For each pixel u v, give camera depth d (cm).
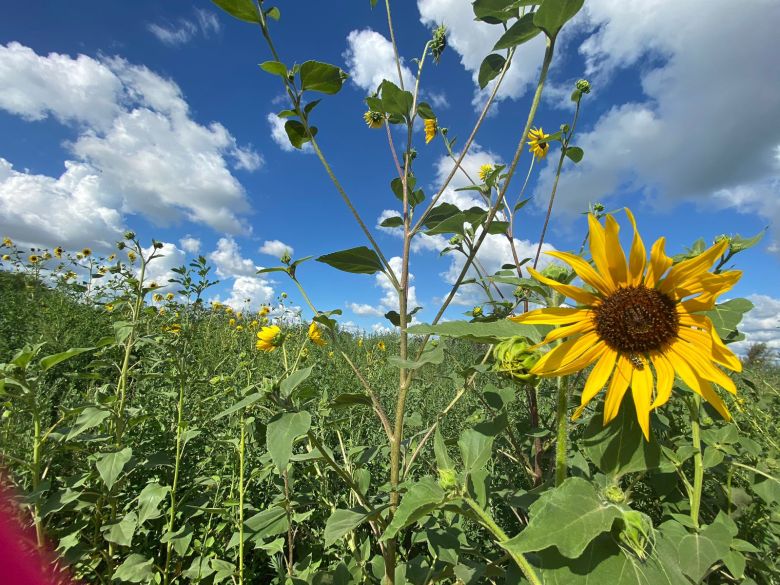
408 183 249
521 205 325
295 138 221
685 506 206
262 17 199
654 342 131
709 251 129
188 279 453
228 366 488
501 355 146
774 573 178
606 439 129
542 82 192
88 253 1114
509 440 296
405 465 224
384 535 120
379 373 617
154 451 312
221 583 258
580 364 136
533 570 119
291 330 721
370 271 215
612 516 105
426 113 250
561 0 175
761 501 216
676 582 103
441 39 246
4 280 961
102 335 647
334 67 205
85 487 251
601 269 138
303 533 296
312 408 332
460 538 198
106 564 261
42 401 308
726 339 195
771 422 309
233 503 255
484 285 286
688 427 273
